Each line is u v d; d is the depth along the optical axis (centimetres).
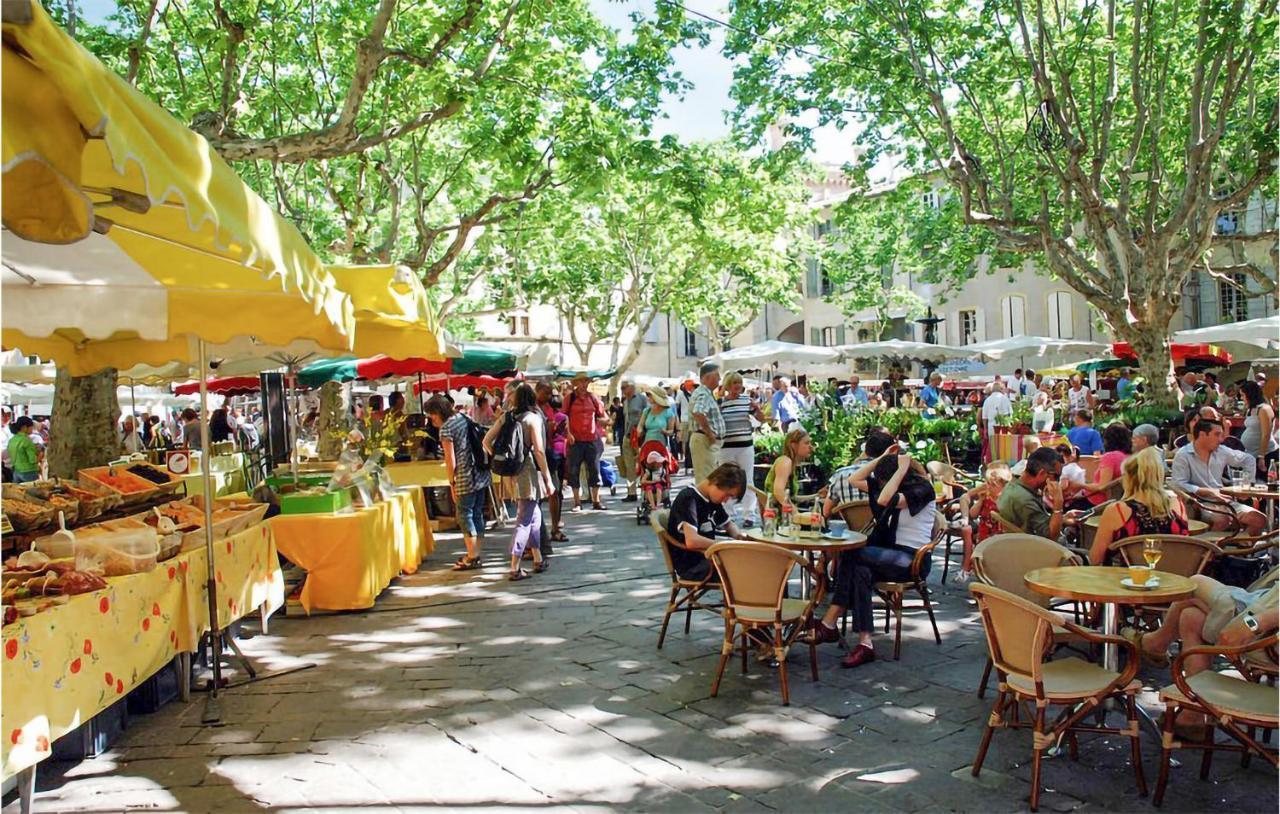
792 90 1474
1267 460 998
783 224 2239
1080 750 442
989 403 1642
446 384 1862
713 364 1049
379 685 556
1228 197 1338
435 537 1177
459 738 468
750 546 514
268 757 446
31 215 240
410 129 1005
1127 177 1373
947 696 522
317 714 506
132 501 612
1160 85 1330
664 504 1223
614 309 3634
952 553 980
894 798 394
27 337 642
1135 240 1582
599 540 1092
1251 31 1200
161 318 538
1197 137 1311
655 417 1265
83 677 404
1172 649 585
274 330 540
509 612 740
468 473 932
